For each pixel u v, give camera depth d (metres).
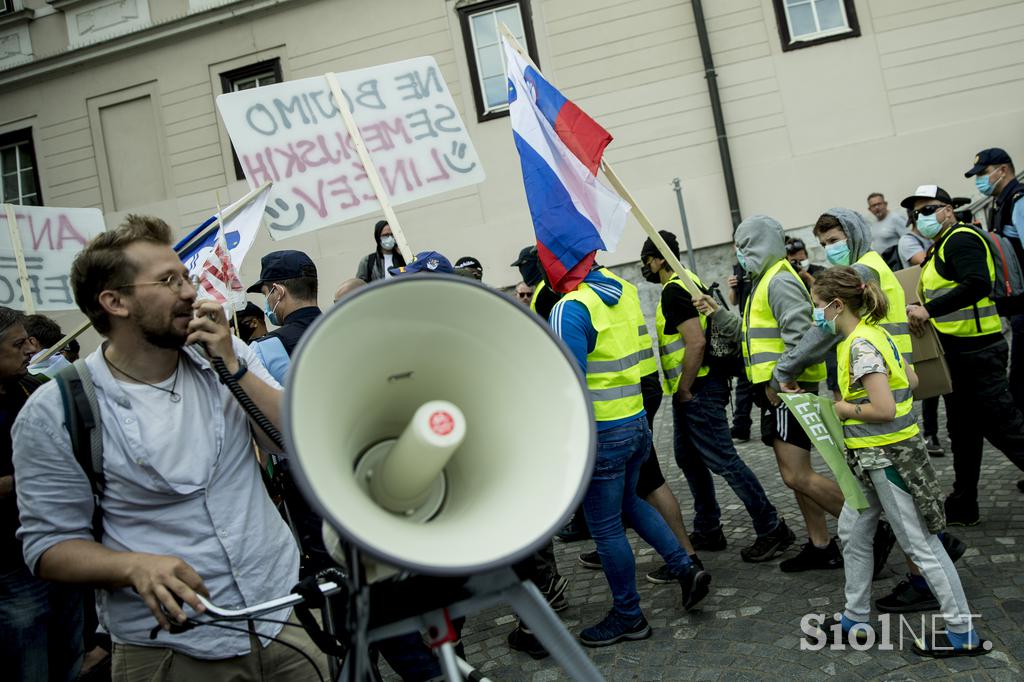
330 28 10.80
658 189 10.27
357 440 1.61
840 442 3.10
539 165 3.64
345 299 1.46
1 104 11.80
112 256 1.96
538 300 4.79
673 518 3.97
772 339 3.82
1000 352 3.92
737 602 3.64
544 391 1.59
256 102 3.73
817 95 10.06
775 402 3.74
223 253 3.40
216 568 2.01
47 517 1.92
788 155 10.09
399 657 2.82
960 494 4.04
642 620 3.45
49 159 11.68
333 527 1.28
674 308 4.12
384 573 1.53
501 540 1.41
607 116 10.35
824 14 10.11
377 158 3.80
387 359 1.61
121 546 1.98
